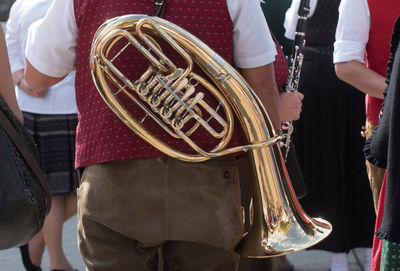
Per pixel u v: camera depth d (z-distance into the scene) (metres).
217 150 2.00
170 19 2.00
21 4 3.67
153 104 1.94
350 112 3.74
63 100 3.69
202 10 2.00
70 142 3.73
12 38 3.68
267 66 2.10
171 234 2.01
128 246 2.04
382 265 2.05
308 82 3.75
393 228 1.84
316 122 3.77
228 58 2.04
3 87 2.02
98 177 2.04
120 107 1.96
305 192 2.71
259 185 2.04
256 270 2.60
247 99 1.98
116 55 1.95
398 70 1.85
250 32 2.05
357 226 3.82
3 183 1.84
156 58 1.99
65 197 3.83
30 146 2.03
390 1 2.87
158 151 2.00
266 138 2.02
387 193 1.86
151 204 2.00
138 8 1.99
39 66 2.16
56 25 2.11
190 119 2.03
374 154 2.02
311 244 2.02
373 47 2.91
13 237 1.91
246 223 2.51
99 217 2.03
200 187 2.01
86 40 2.06
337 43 2.97
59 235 3.77
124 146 2.00
